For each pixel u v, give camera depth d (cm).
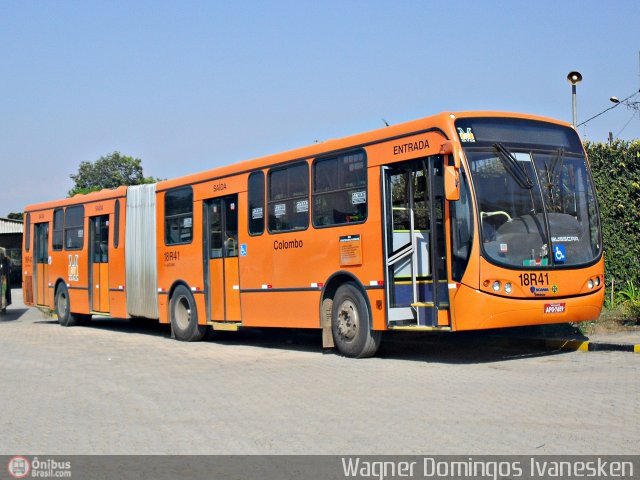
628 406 844
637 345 1230
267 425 832
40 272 2452
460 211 1151
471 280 1129
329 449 721
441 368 1178
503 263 1136
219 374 1218
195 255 1741
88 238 2178
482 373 1111
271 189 1520
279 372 1212
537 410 839
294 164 1461
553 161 1224
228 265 1642
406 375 1122
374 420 829
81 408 974
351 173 1327
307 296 1418
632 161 1659
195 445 762
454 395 945
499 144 1177
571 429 752
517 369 1134
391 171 1275
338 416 858
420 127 1204
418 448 709
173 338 1822
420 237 1254
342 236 1338
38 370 1327
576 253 1210
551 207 1201
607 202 1686
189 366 1327
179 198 1806
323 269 1380
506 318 1138
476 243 1130
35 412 959
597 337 1354
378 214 1268
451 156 1155
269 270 1516
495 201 1157
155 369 1302
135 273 1959
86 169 7131
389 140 1257
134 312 1962
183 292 1783
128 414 927
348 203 1330
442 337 1538
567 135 1266
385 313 1256
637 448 681
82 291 2205
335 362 1298
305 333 1828
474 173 1151
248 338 1823
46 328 2253
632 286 1652
